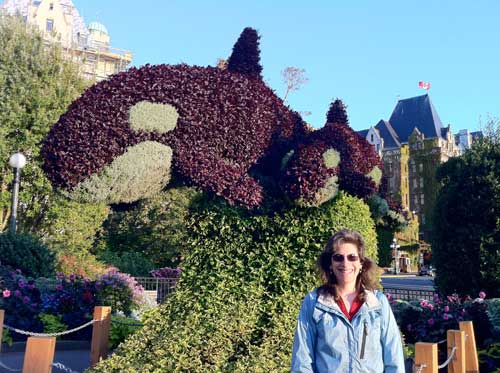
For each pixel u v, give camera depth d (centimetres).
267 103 521
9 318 796
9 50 1477
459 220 955
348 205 520
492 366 570
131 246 2027
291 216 509
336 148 494
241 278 502
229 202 495
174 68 500
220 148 496
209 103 490
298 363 265
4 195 1462
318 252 501
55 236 1516
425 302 727
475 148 995
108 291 946
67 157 446
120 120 457
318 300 275
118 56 4291
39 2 4459
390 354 267
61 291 894
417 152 6131
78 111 459
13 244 1155
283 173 493
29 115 1457
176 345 451
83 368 650
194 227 532
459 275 941
